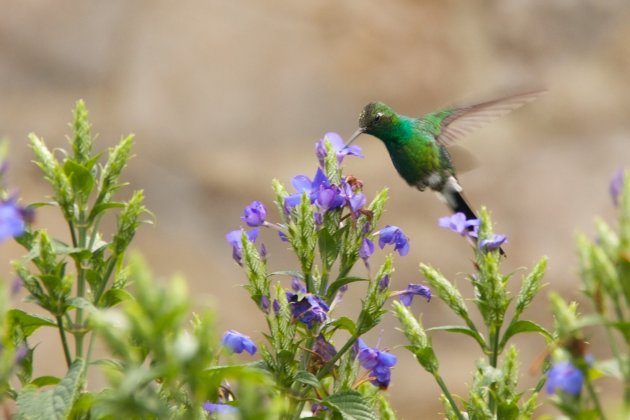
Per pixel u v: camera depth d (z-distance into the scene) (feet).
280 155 54.39
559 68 54.95
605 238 12.08
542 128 54.75
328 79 55.21
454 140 30.35
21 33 54.03
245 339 15.56
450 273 51.78
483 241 16.92
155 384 14.58
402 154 28.76
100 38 54.70
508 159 54.29
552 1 55.16
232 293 51.60
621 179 12.25
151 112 54.03
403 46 55.31
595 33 54.95
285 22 55.72
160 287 10.95
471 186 53.98
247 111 54.75
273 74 55.26
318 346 16.03
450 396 16.21
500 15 55.47
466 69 55.16
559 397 11.64
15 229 11.09
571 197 53.16
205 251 52.34
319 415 16.39
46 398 14.02
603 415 11.50
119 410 11.44
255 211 16.80
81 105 17.47
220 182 53.42
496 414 15.80
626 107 54.24
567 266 51.85
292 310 15.74
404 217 53.01
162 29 55.26
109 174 17.01
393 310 16.80
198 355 11.01
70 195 16.66
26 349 15.55
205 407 13.96
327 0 55.62
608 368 11.46
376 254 50.37
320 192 16.29
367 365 16.47
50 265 15.58
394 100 54.95
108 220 49.70
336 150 17.08
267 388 14.06
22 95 53.36
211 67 55.11
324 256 16.44
